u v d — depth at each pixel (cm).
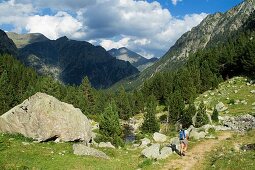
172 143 4175
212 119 7662
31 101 3872
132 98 14162
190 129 5347
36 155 2953
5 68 15825
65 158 2961
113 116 5216
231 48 16050
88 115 12262
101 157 3278
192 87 12294
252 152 3155
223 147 3756
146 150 3512
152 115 7831
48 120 3744
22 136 3669
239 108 9481
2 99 10362
